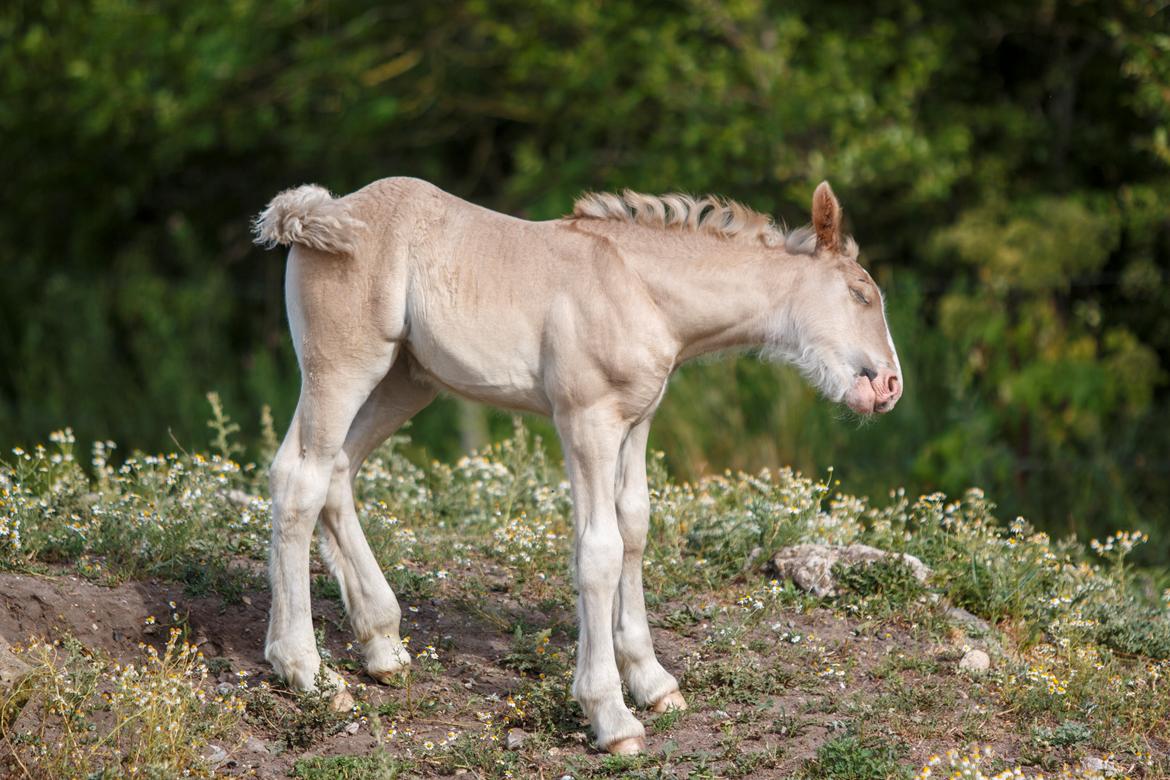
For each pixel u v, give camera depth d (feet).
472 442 112.68
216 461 57.72
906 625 51.44
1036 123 117.39
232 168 143.13
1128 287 111.86
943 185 110.22
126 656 44.32
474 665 47.19
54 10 128.26
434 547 57.16
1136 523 90.48
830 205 42.19
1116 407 101.55
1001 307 101.96
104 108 123.03
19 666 39.09
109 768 37.06
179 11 127.95
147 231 142.20
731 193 119.85
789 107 110.42
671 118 119.96
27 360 128.47
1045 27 117.60
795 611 52.08
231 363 125.39
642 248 41.88
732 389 97.71
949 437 93.20
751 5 111.86
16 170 140.05
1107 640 52.13
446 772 40.32
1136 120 119.14
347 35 124.26
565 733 42.09
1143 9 107.65
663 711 43.73
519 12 124.26
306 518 42.55
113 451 118.11
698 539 57.31
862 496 90.33
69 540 50.21
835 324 42.09
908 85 111.86
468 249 42.14
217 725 40.32
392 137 131.95
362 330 42.04
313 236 41.52
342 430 42.68
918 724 43.16
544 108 124.47
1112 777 40.78
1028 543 57.31
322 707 41.96
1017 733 43.65
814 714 43.98
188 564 49.57
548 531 58.95
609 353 40.29
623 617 44.09
